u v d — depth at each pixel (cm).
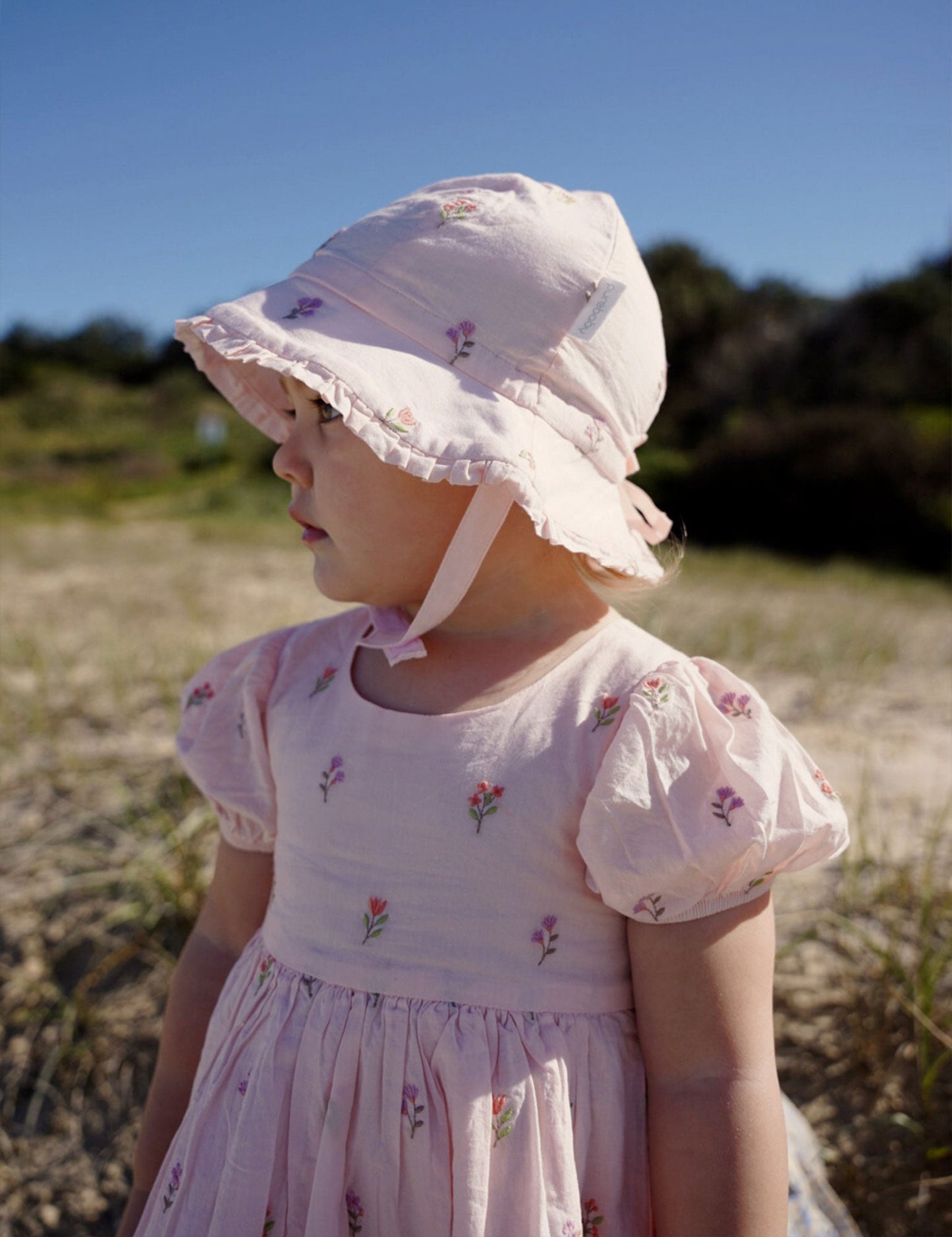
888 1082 189
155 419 3603
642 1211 107
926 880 222
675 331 2708
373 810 113
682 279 2856
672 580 135
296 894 117
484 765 110
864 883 236
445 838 109
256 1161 107
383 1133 105
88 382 4094
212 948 138
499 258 116
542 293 115
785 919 225
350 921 112
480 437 108
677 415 2455
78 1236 188
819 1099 188
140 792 283
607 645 117
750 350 2497
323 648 133
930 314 2411
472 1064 103
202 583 710
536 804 107
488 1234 100
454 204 121
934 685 439
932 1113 183
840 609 757
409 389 111
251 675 132
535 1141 102
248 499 1972
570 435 116
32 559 906
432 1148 103
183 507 1977
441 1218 103
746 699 111
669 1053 105
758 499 1625
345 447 115
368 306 119
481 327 115
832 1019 201
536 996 106
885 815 275
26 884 248
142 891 240
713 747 107
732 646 491
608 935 110
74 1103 207
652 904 104
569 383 116
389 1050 106
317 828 116
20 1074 211
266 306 121
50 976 228
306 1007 112
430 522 115
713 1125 102
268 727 129
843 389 2347
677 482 1716
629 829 103
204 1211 110
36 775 295
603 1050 107
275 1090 109
